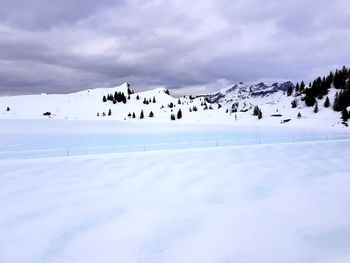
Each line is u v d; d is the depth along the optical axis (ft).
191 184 59.36
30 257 29.99
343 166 80.28
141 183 59.88
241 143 196.75
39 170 71.92
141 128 471.21
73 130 400.47
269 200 48.83
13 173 68.18
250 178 64.95
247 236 34.81
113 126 533.96
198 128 469.98
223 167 77.66
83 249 31.65
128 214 42.14
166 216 41.37
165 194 52.13
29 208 44.24
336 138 208.03
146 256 30.27
